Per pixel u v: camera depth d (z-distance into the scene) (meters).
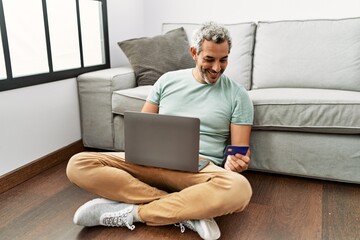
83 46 2.14
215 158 1.39
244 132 1.38
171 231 1.22
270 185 1.61
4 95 1.55
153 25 2.62
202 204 1.11
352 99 1.45
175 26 2.28
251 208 1.39
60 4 1.91
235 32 2.08
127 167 1.32
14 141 1.62
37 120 1.75
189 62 2.10
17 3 1.63
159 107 1.50
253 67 2.04
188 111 1.41
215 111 1.38
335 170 1.56
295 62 1.88
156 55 2.06
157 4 2.56
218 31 1.25
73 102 2.01
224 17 2.38
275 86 1.93
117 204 1.26
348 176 1.54
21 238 1.20
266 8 2.27
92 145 2.06
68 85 1.96
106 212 1.23
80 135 2.10
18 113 1.63
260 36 2.02
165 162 1.22
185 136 1.16
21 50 1.67
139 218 1.23
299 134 1.58
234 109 1.38
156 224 1.23
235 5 2.33
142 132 1.21
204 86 1.40
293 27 1.95
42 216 1.35
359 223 1.27
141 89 1.88
